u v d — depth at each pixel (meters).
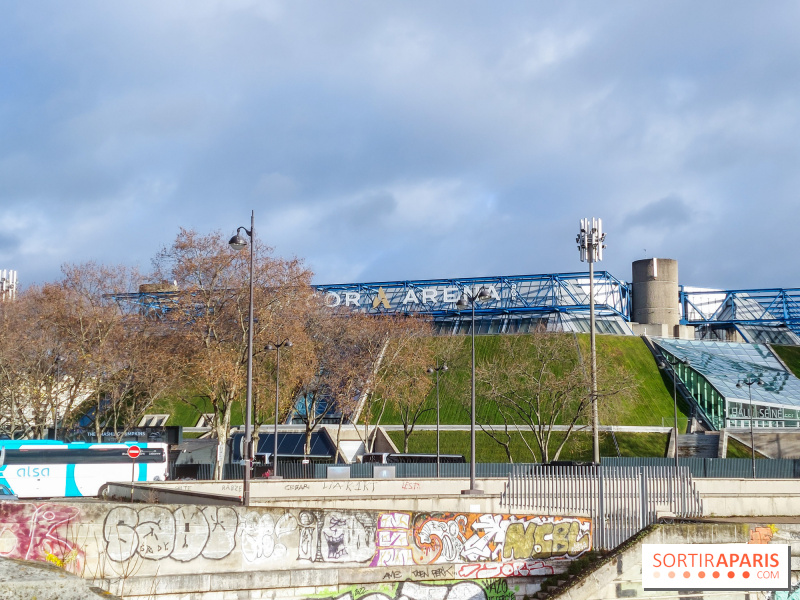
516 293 150.75
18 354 77.25
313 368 87.19
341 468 69.06
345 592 27.88
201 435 113.31
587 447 99.38
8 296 97.56
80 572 24.44
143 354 81.19
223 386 74.81
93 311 79.44
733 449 99.38
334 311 103.69
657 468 43.09
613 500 41.16
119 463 59.09
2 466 56.44
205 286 77.81
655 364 127.25
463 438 105.62
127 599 24.72
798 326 162.62
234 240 40.56
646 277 154.12
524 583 31.44
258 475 70.31
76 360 78.44
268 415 91.62
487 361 122.62
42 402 79.00
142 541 25.27
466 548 30.47
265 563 26.78
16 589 21.41
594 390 63.28
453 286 154.12
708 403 114.69
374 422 113.62
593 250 65.81
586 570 31.08
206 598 25.78
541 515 32.44
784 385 121.88
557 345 98.25
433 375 114.88
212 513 26.20
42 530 24.38
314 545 27.62
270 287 79.44
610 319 149.12
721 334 164.62
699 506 41.72
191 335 75.19
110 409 90.94
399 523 29.17
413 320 101.94
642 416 110.38
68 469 57.75
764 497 47.28
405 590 28.94
